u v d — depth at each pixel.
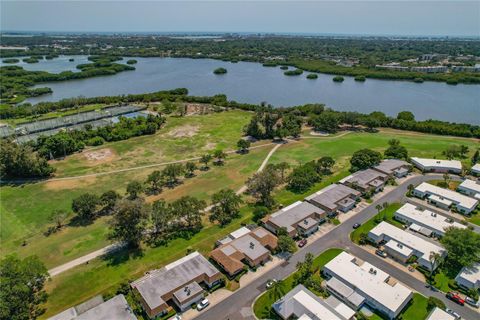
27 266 63.53
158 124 175.25
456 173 115.50
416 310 60.44
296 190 107.62
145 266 73.19
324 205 92.31
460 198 96.06
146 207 81.12
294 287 65.50
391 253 75.00
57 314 59.31
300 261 73.81
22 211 96.31
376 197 101.50
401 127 169.12
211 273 67.25
